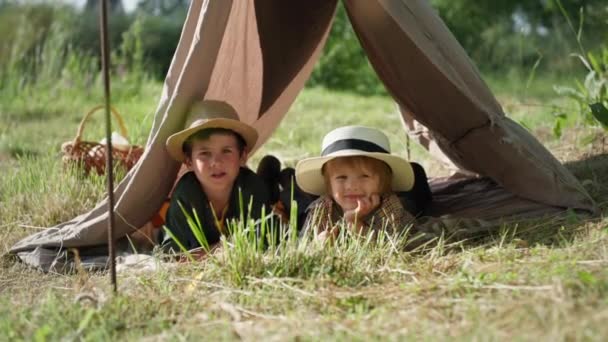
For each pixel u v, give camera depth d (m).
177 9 23.38
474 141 5.52
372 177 4.95
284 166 7.81
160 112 5.09
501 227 5.02
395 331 3.38
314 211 5.08
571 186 5.30
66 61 13.96
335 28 17.62
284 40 5.82
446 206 5.81
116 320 3.74
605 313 3.18
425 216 5.54
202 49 4.90
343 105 13.77
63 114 11.88
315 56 6.45
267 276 4.20
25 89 12.76
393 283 4.09
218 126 4.98
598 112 6.13
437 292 3.82
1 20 15.58
